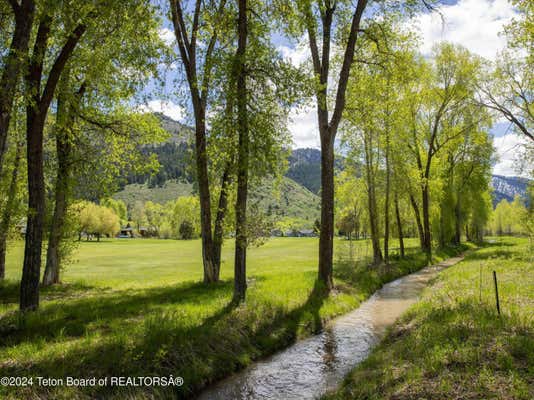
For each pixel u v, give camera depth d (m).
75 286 18.67
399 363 7.93
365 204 37.06
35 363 7.44
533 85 27.09
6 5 11.08
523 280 15.23
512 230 124.12
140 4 12.16
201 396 8.09
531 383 5.91
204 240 17.11
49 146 18.59
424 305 12.81
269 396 8.05
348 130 26.97
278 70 12.42
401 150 33.50
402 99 30.03
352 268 23.77
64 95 14.42
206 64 13.27
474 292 13.27
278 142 13.20
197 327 10.05
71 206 19.62
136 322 10.30
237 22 14.54
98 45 12.93
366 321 13.97
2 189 17.25
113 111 19.98
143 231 160.75
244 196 13.04
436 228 47.38
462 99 34.78
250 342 10.65
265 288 15.55
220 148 13.43
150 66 13.55
